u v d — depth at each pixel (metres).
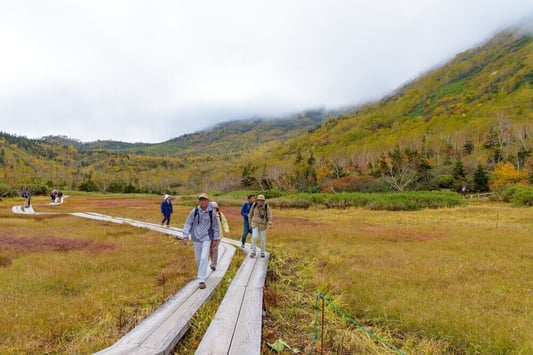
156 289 8.27
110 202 53.84
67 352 5.04
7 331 5.70
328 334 5.93
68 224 22.89
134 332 5.28
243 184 89.69
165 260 11.59
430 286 8.45
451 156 83.31
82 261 11.15
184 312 6.20
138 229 20.17
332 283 8.65
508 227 20.38
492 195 48.97
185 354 5.10
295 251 13.61
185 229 8.17
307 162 105.44
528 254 12.13
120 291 8.03
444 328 5.93
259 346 4.93
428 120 151.88
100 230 19.56
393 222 24.55
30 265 10.62
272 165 112.00
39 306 7.03
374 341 5.62
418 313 6.57
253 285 8.13
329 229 19.89
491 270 10.06
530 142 70.56
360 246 14.23
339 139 168.00
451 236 16.62
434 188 59.94
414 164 66.19
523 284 8.62
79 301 7.32
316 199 42.34
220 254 12.05
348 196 42.16
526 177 53.47
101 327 5.98
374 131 170.00
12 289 8.14
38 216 28.64
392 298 7.48
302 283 9.18
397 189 59.22
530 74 142.88
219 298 7.45
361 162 97.38
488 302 7.20
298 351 5.37
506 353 5.09
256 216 11.57
